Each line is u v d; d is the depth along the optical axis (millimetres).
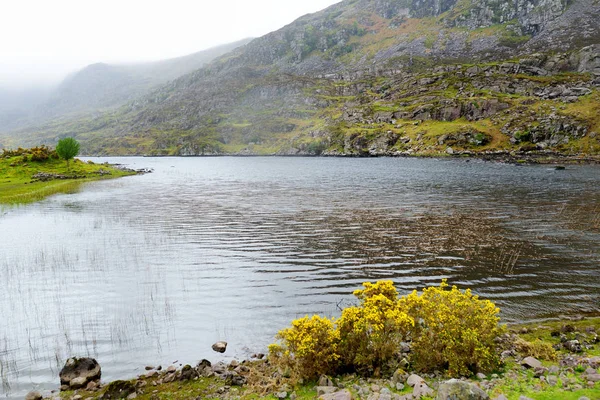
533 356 13797
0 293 24000
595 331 16344
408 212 49469
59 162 127625
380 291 15031
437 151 181625
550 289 22703
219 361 15508
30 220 49938
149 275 27156
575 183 75375
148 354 16297
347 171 123438
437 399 10195
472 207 51875
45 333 18406
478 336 12820
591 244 32594
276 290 23703
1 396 13148
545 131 167625
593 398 9977
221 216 50375
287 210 53719
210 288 24281
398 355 14172
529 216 44969
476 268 26844
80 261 30953
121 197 72000
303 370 12891
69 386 13500
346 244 34375
